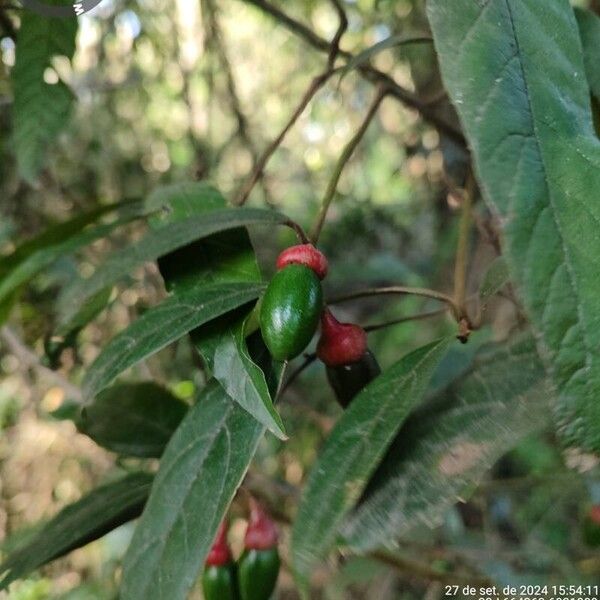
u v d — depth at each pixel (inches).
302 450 15.8
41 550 7.6
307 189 21.2
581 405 4.3
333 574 15.1
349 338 6.7
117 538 15.6
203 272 6.8
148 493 7.8
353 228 20.7
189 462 6.2
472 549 14.1
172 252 6.9
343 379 6.7
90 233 8.0
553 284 4.3
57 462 16.8
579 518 15.8
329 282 18.6
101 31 15.4
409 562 11.6
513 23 5.1
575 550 15.5
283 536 12.0
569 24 5.3
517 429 5.6
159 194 7.8
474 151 4.5
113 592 15.0
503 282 6.2
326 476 5.6
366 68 9.9
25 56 9.5
